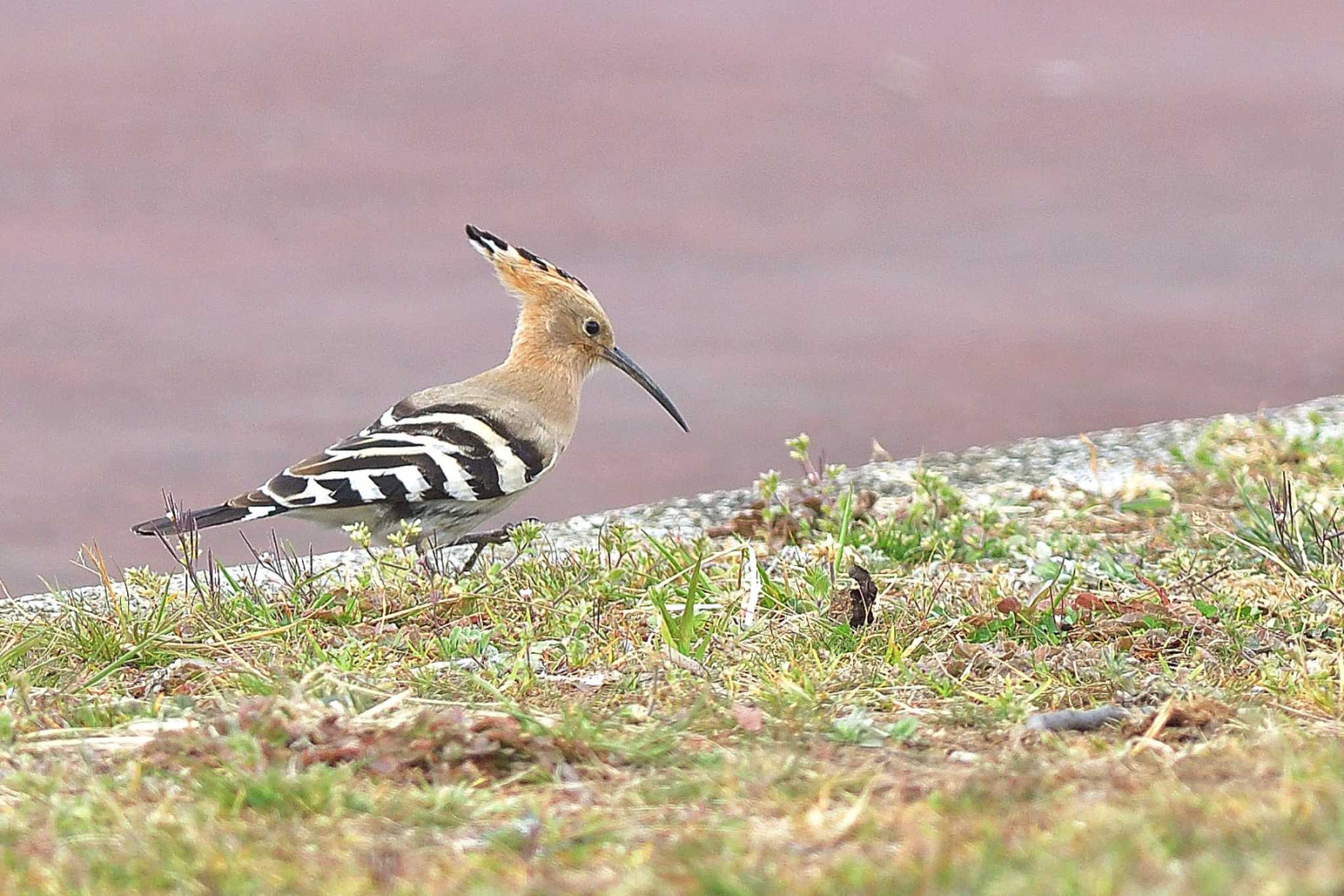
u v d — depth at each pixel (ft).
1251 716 30.04
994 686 33.88
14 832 24.04
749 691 33.22
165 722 29.96
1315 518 45.39
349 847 23.38
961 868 19.85
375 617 39.93
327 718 28.63
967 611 38.88
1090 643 36.99
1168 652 36.55
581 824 24.21
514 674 33.83
